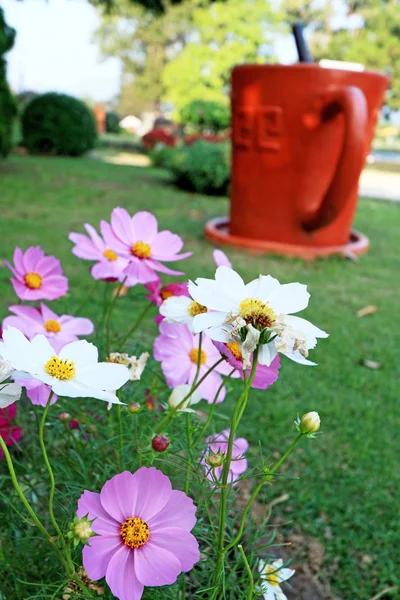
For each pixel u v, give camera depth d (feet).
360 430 6.84
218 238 15.24
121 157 44.32
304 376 8.08
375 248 16.46
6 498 2.92
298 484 5.77
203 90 62.03
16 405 4.08
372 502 5.62
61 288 4.32
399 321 10.64
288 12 89.66
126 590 2.19
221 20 63.98
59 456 3.99
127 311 9.14
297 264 13.87
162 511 2.36
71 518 2.93
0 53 24.48
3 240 13.46
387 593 4.65
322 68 12.62
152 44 108.68
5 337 2.34
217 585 2.77
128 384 4.40
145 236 3.70
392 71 85.97
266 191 14.19
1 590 3.17
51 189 22.44
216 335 2.21
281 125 13.37
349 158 12.03
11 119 26.30
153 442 2.69
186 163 25.44
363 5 86.99
